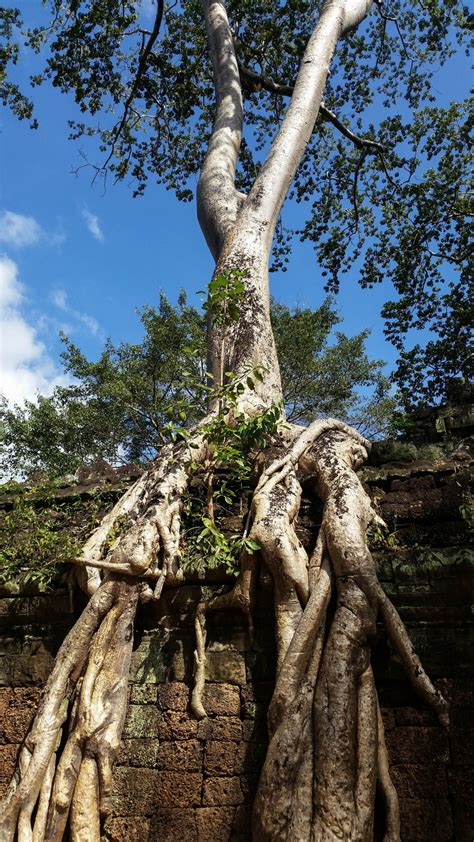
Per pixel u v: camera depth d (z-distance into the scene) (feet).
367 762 12.46
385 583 14.71
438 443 18.86
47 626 16.85
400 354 39.24
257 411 20.06
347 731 12.57
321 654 13.57
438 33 43.86
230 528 16.92
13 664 16.63
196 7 44.24
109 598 15.33
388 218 45.42
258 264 26.81
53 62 42.34
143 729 14.84
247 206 29.04
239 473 17.47
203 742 14.49
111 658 14.89
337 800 12.00
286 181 30.22
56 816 13.42
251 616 15.15
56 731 14.26
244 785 13.85
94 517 18.74
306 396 63.67
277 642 14.16
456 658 13.89
